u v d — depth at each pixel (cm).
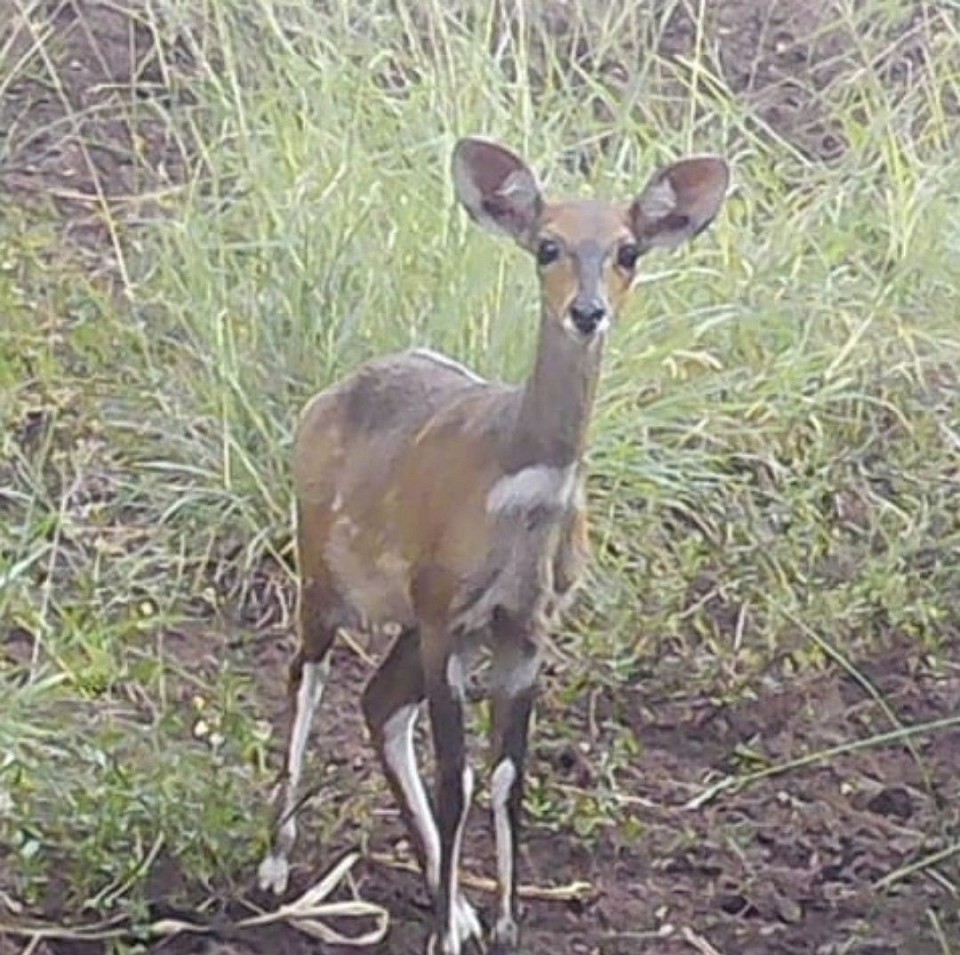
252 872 856
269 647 1017
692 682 1004
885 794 947
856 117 1394
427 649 782
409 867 878
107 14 1432
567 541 773
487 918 865
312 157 1178
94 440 1107
